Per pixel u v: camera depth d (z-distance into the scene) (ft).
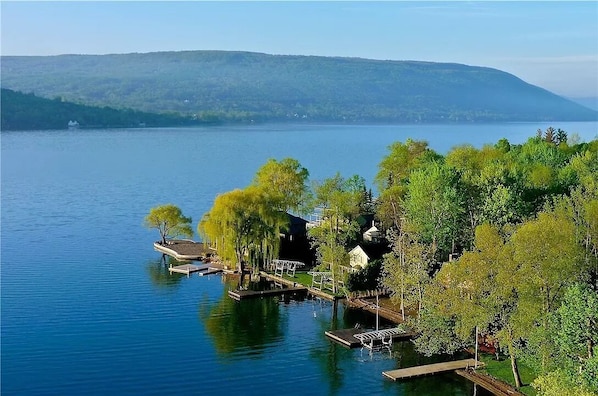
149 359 279.28
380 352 286.66
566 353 211.61
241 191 417.90
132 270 424.87
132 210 648.38
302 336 307.58
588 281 255.70
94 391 249.96
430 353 267.59
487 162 428.97
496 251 247.50
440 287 268.00
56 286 384.27
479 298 248.93
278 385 256.52
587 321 206.18
